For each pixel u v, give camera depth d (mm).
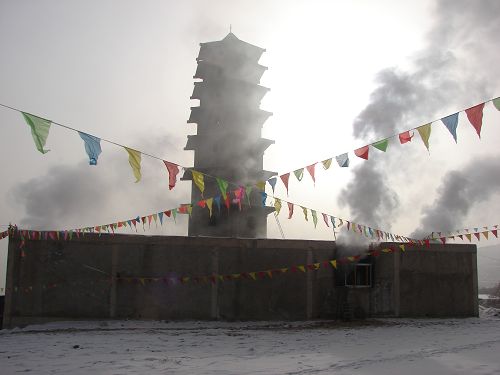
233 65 33906
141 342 15789
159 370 10742
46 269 20438
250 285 21906
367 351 13617
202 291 21453
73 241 20812
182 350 14047
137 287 21031
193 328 19812
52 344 15219
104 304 20656
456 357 12242
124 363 11648
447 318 23734
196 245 21703
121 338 16766
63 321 20203
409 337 17281
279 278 22234
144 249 21297
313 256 22719
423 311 23594
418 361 11648
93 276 20734
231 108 33156
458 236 22078
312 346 14914
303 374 10227
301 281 22422
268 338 17031
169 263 21375
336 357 12523
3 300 20828
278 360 12094
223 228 31125
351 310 22391
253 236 31469
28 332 18562
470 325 21703
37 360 12164
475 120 9555
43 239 20562
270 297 22016
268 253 22297
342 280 22844
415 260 23922
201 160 32781
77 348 14352
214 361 11977
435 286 23953
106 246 21047
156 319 20906
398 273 23578
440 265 24188
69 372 10555
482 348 13992
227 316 21438
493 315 25953
